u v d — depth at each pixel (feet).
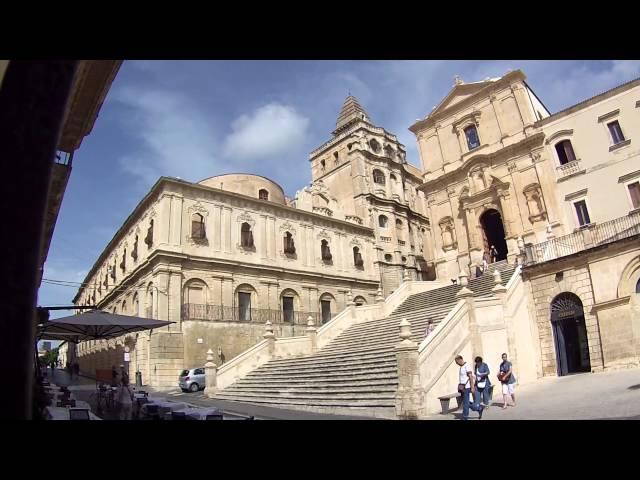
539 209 96.58
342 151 167.12
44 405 29.58
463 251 109.50
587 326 62.39
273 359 80.12
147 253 110.52
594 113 91.76
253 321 108.99
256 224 123.24
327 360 67.26
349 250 143.74
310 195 149.38
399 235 162.30
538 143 98.22
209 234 113.09
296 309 124.67
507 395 44.19
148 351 98.48
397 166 171.01
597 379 53.62
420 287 104.99
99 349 139.23
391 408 44.68
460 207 111.75
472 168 108.58
